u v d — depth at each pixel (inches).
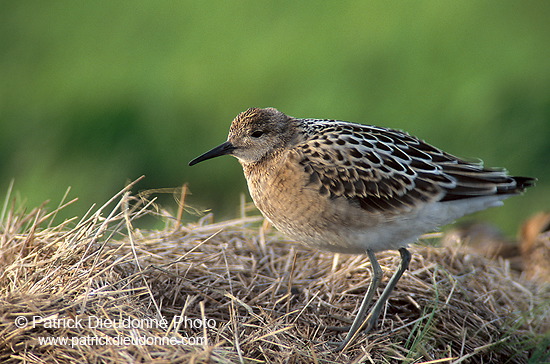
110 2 845.2
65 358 313.3
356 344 357.4
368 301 369.1
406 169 370.9
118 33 788.0
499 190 372.5
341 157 371.6
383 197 367.9
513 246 477.4
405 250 380.5
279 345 338.6
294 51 737.0
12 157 660.1
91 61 747.4
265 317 365.7
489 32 735.7
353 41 742.5
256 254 424.8
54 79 724.0
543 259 453.4
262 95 692.1
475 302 389.7
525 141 645.3
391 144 382.6
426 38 737.0
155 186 635.5
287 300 382.0
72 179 629.3
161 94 695.7
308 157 374.6
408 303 388.5
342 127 393.7
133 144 659.4
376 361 349.4
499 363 367.9
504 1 771.4
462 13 763.4
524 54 708.0
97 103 687.1
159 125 668.7
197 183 634.8
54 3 846.5
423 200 369.1
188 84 705.6
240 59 734.5
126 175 638.5
